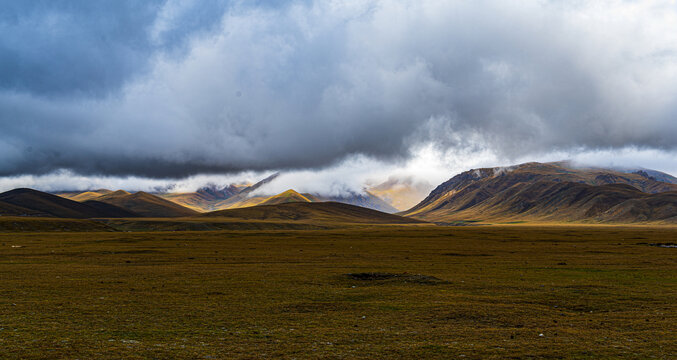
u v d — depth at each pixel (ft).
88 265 226.79
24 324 93.35
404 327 94.89
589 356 74.38
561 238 610.65
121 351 74.54
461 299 128.98
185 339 83.10
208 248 374.43
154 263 242.17
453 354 74.84
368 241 520.01
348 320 101.45
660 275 194.18
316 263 246.88
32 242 440.04
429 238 607.78
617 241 540.11
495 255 317.83
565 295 137.08
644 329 94.12
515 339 85.20
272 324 96.84
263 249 367.86
